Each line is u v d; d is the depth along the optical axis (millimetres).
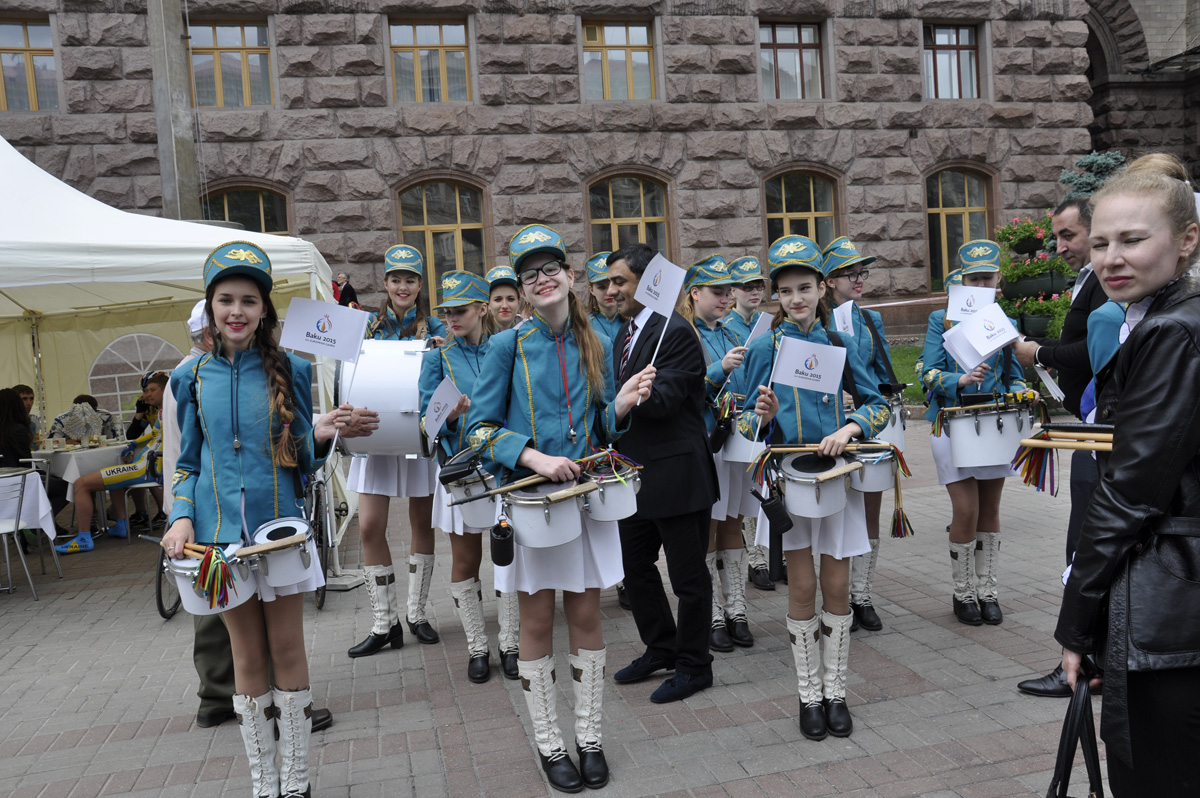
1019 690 3926
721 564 4797
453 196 15445
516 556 3203
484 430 3203
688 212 16125
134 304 10656
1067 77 17875
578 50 15602
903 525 3854
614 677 4340
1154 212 1972
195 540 2910
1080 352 3590
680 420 3977
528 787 3311
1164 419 1832
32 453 8750
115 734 4066
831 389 3516
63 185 7441
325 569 6539
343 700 4293
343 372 4742
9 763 3787
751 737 3623
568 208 15586
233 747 3854
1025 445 2416
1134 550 1884
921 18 17203
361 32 14617
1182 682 1832
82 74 13672
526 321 3361
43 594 6898
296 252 7039
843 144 16797
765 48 16844
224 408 2973
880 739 3539
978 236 18000
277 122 14430
